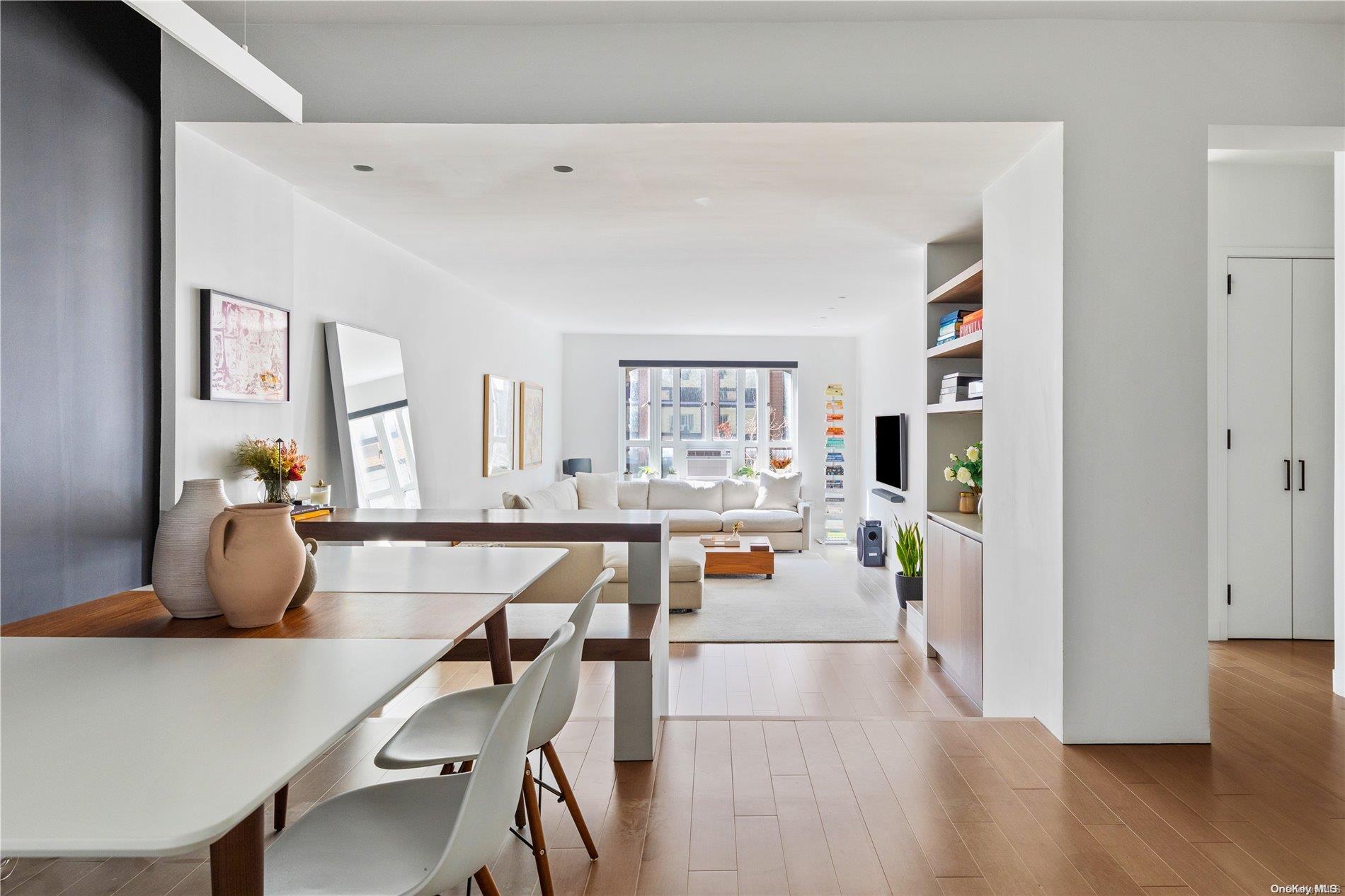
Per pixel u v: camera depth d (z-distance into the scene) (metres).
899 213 4.34
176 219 3.07
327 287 4.26
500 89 3.14
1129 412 3.06
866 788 2.68
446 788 1.65
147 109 3.15
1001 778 2.77
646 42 3.13
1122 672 3.07
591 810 2.54
